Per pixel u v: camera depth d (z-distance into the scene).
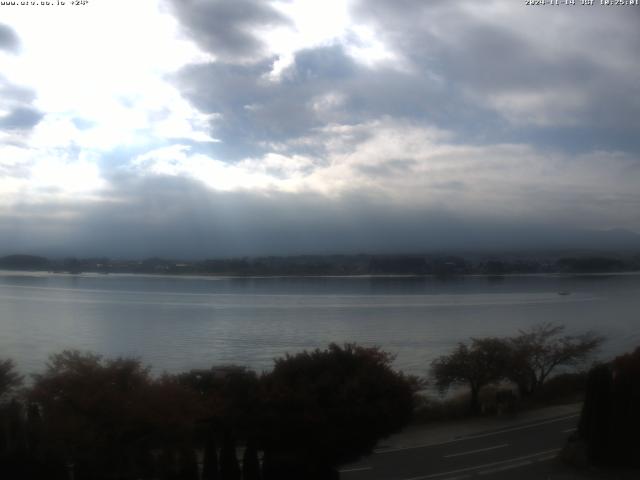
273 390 19.66
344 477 23.09
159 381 20.81
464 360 37.12
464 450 26.78
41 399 18.02
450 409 33.84
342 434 19.52
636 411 24.61
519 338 46.03
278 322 106.56
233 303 144.88
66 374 18.41
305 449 19.58
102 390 17.77
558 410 34.25
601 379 24.91
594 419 24.73
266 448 19.73
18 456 18.06
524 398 36.81
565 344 47.50
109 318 111.31
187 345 77.69
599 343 61.78
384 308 131.50
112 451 17.41
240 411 19.45
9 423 18.61
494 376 36.47
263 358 66.00
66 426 17.14
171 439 17.84
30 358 60.75
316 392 19.92
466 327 97.81
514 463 24.98
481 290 183.62
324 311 125.69
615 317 110.62
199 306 136.75
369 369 21.38
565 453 24.92
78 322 104.50
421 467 24.31
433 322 105.81
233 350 73.12
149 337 85.75
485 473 23.70
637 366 25.41
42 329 94.06
